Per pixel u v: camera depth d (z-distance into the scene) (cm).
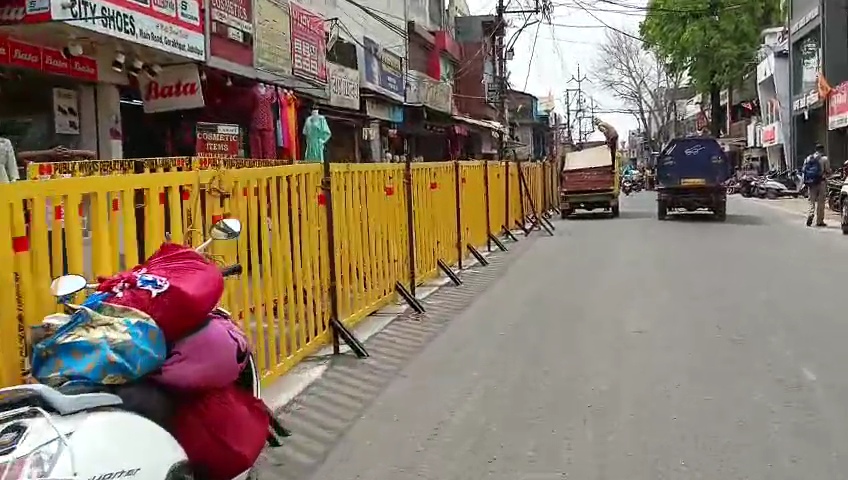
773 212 2939
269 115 1548
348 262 896
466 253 1587
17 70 1062
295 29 1658
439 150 3244
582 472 491
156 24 1145
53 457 281
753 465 495
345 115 2162
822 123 3909
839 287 1154
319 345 805
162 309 362
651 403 622
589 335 869
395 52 2764
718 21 4619
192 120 1447
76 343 334
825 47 3544
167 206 540
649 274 1330
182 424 381
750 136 5203
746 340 827
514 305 1071
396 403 645
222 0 1344
